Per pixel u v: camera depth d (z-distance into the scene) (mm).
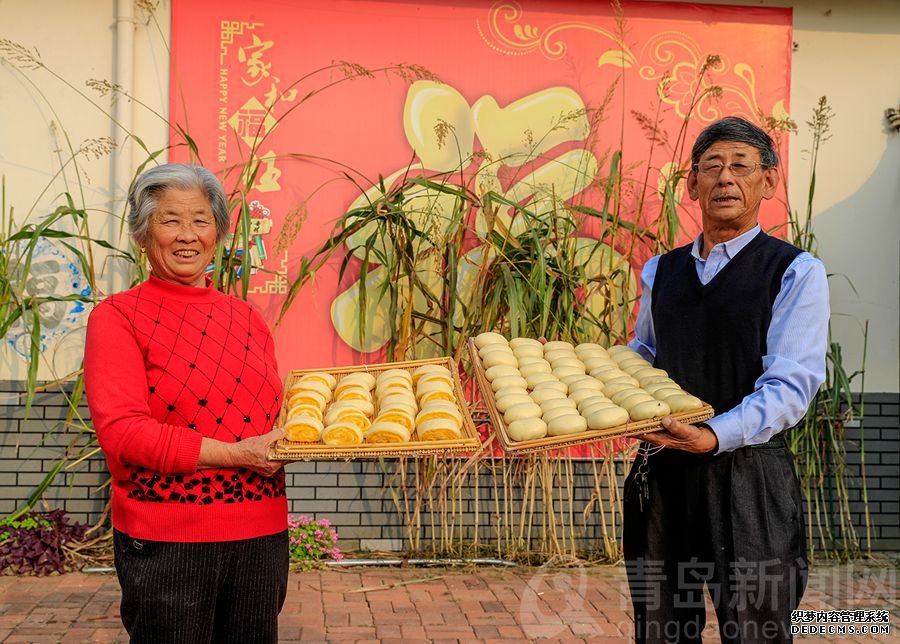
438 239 4355
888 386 4910
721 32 4812
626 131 4770
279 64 4582
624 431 2182
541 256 4117
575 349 2906
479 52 4691
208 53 4547
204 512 1978
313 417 2178
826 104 4902
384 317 4625
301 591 4012
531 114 4723
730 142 2393
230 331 2145
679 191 4781
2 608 3637
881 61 4930
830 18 4898
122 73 4461
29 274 4465
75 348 4508
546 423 2291
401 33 4648
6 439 4445
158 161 4543
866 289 4918
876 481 4883
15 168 4477
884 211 4930
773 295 2330
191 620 1965
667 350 2508
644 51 4777
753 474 2316
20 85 4480
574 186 4738
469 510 4660
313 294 4594
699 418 2207
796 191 4895
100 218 4512
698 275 2490
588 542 4691
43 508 4457
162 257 2084
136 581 1959
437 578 4238
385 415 2240
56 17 4492
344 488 4621
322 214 4609
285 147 4586
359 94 4625
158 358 2012
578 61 4746
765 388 2234
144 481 1976
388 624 3594
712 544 2336
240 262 4332
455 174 4676
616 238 4719
